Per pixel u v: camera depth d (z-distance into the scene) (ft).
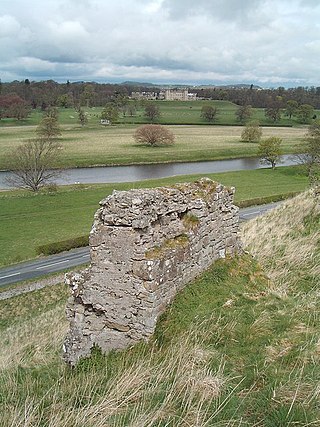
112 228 26.16
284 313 27.40
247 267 34.76
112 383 21.34
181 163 242.58
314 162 196.54
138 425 17.63
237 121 468.34
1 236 111.86
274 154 218.38
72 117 471.21
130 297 26.05
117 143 297.12
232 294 30.12
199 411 18.11
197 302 28.40
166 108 578.66
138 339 26.09
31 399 21.24
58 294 75.51
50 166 179.52
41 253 100.83
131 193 26.45
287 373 21.09
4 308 70.64
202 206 31.37
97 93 603.26
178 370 21.42
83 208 139.03
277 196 153.58
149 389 20.36
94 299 27.17
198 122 460.14
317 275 34.81
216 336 25.03
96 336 27.25
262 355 22.94
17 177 176.96
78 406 20.47
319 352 22.56
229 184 180.65
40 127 300.40
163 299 26.81
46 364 27.89
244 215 128.67
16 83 590.14
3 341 46.75
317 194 52.90
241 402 19.21
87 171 215.92
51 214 132.26
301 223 47.44
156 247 26.94
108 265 26.55
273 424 17.67
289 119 479.82
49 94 554.46
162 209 28.04
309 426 17.38
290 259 38.81
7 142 278.67
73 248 105.40
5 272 89.71
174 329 25.70
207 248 32.24
